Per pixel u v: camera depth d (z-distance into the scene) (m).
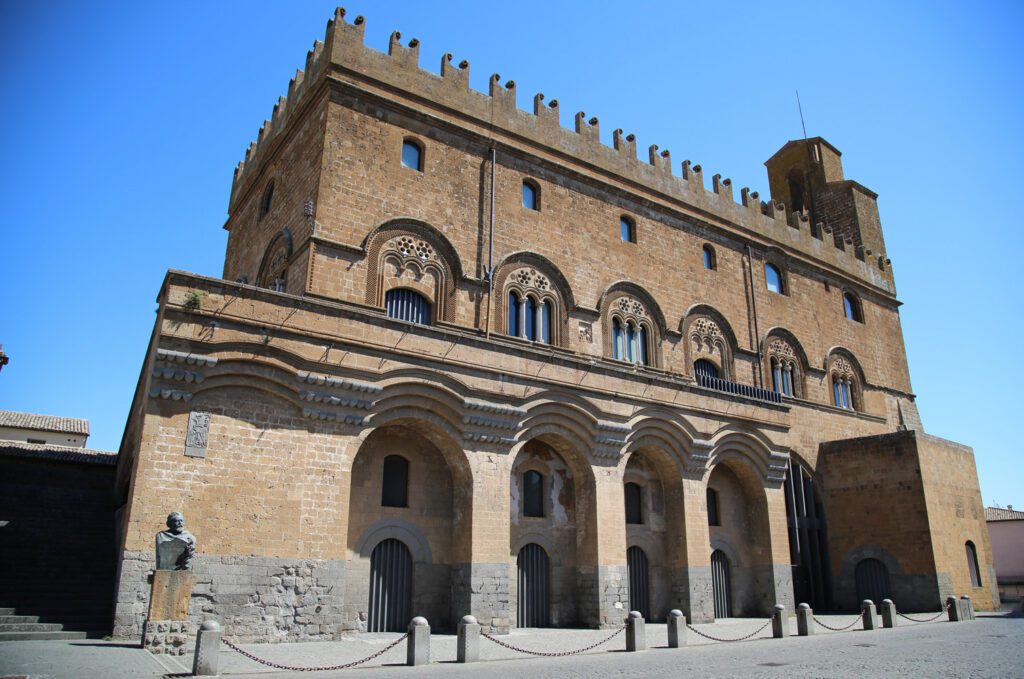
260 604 18.91
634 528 29.12
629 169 37.44
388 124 29.80
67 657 14.70
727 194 41.97
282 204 31.47
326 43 30.05
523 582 25.92
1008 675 14.59
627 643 19.69
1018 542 61.72
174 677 13.16
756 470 32.28
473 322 29.69
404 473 24.25
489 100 33.19
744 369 39.09
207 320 19.59
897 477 35.91
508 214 32.22
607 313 34.38
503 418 24.23
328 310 21.61
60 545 23.92
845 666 16.19
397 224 28.83
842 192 51.69
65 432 57.19
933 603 33.50
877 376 46.81
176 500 18.38
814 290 45.00
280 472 20.00
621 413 27.47
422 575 23.56
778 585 31.62
